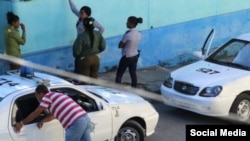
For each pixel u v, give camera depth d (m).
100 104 7.57
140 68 13.28
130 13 12.81
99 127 7.51
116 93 8.41
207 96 9.43
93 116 7.41
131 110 7.99
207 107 9.42
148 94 11.40
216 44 14.83
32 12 11.12
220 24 14.83
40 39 11.36
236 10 15.15
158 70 13.41
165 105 11.02
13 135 6.61
